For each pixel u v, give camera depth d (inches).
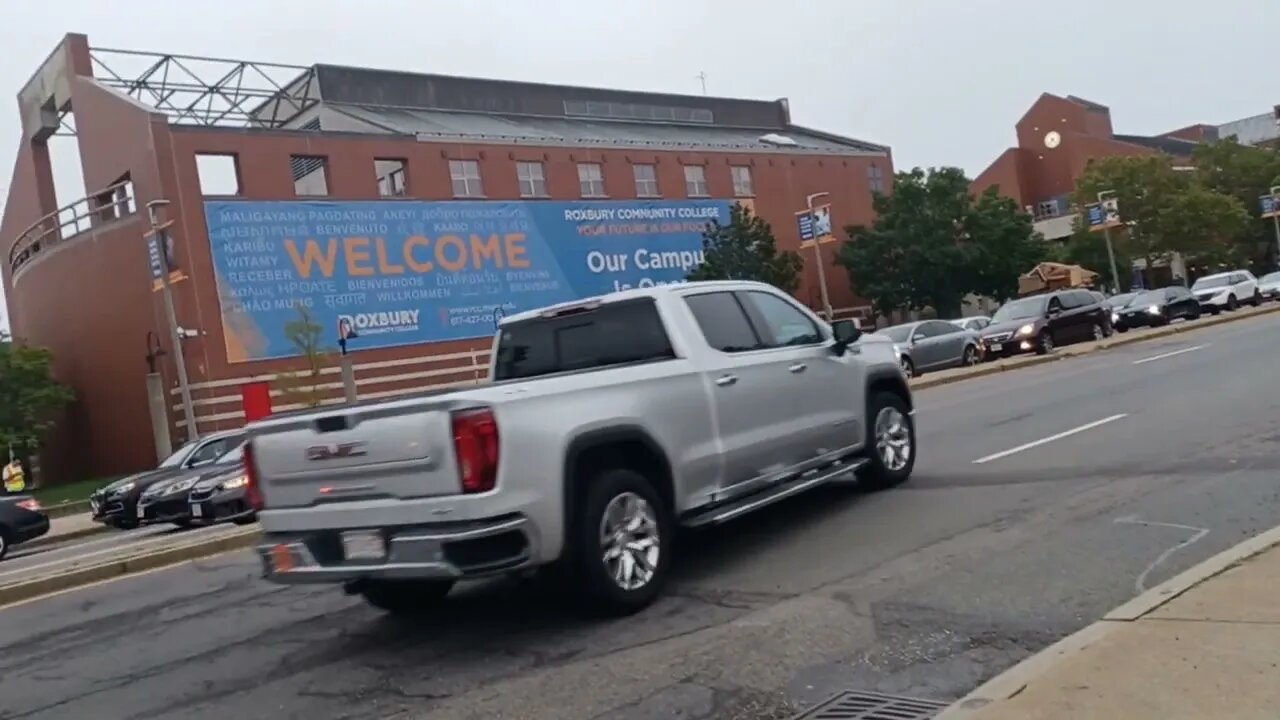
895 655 220.8
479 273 1556.3
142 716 234.1
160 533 724.7
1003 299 2135.8
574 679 225.8
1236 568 235.3
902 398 408.8
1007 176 3479.3
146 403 1432.1
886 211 2047.2
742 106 2285.9
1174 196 2432.3
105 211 1492.4
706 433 296.5
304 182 1617.9
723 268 1772.9
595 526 258.4
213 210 1328.7
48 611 366.0
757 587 282.2
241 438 785.6
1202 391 595.2
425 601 304.3
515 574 254.7
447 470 236.7
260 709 229.8
